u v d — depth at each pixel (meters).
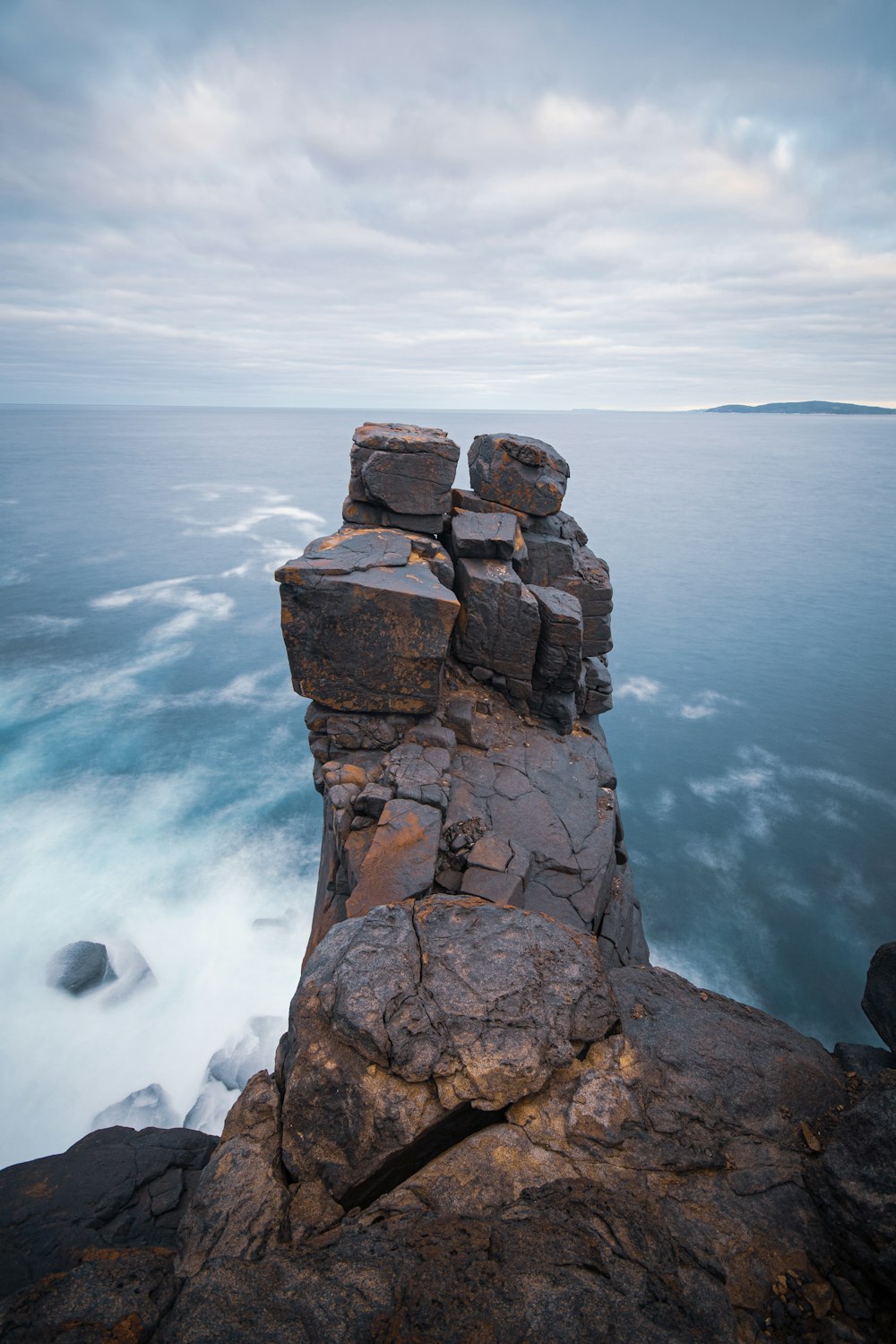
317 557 10.86
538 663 12.21
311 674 10.41
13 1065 23.94
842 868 41.16
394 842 8.58
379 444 12.48
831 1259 4.11
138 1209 7.01
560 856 9.23
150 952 29.78
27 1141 21.75
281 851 37.59
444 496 12.78
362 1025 5.25
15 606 85.38
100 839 38.59
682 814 46.69
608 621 15.22
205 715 56.00
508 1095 5.02
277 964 29.22
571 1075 5.25
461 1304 3.51
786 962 34.25
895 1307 3.88
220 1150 5.02
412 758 10.25
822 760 55.53
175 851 37.44
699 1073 5.35
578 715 14.59
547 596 12.34
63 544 121.56
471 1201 4.42
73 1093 23.19
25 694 59.44
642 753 55.94
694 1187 4.55
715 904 37.97
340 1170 4.80
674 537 155.25
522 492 14.49
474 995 5.53
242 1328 3.39
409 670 10.41
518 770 10.80
